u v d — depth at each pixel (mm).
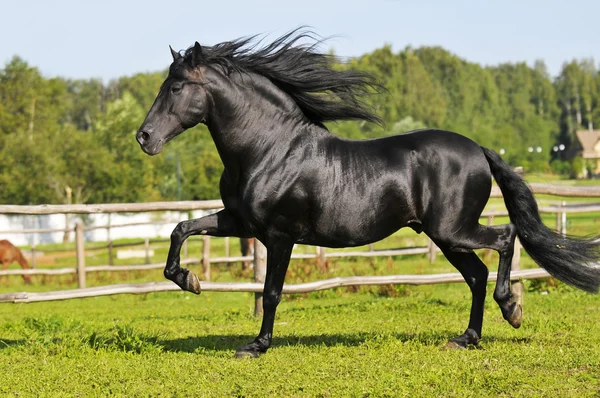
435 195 8562
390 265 21203
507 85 146250
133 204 12000
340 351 8805
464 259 9117
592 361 7980
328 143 8578
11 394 7254
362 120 8984
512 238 8836
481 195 8695
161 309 15961
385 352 8609
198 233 8820
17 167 62188
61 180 62062
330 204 8391
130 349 9242
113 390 7340
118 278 24016
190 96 8305
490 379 7254
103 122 70812
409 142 8695
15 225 62031
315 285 12359
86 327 12008
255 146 8430
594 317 11586
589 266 8914
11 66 75062
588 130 139750
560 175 116812
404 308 13672
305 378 7516
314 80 8625
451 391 6969
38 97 75062
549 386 7043
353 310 13461
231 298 18453
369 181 8453
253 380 7516
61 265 32156
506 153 112438
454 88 119188
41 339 9938
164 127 8305
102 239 62188
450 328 10844
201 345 9727
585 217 44938
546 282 15961
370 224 8484
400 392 6906
